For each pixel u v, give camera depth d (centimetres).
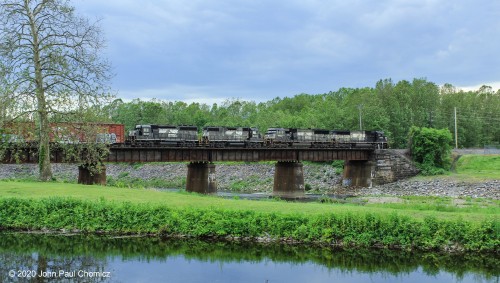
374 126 11812
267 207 3181
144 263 2311
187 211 2967
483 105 15200
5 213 3156
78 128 4862
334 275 2139
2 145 4894
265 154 8038
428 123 13438
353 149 9069
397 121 12381
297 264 2314
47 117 4806
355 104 13550
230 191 9362
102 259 2378
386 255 2469
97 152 5088
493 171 8919
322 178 10100
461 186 7788
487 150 10438
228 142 7956
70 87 4728
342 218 2703
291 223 2769
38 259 2362
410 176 9138
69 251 2542
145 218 2988
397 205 4019
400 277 2116
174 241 2783
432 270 2220
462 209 3784
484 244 2500
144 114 15425
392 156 9119
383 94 13875
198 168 7431
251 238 2798
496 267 2262
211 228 2855
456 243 2545
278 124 14050
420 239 2575
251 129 9056
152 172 11575
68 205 3158
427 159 9212
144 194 3994
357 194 8006
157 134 7812
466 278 2098
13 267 2205
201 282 2003
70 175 11444
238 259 2408
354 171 9394
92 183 5809
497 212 3441
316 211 2995
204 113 18100
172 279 2053
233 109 19050
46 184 4572
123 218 3009
